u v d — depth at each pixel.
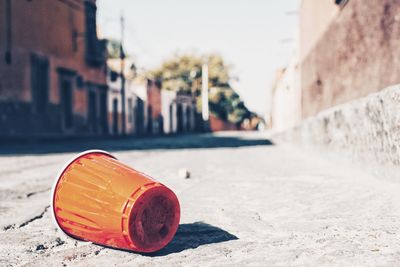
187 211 0.65
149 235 0.44
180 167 1.31
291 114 2.67
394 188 0.78
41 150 2.31
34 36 3.24
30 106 3.18
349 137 1.10
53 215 0.46
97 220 0.44
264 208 0.66
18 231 0.55
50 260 0.44
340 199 0.72
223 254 0.45
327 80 1.44
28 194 0.81
